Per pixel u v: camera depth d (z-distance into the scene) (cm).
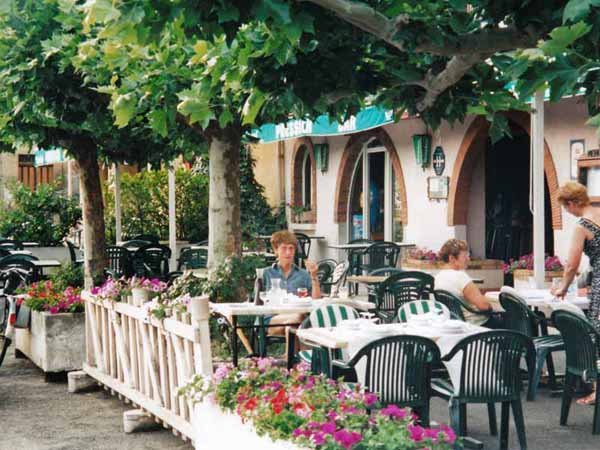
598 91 483
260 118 907
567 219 1302
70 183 2186
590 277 906
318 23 524
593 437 755
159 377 798
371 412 683
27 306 1125
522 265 1330
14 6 892
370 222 1822
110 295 905
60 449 774
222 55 602
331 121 720
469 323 817
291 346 862
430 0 570
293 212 2028
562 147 1303
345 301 892
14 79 905
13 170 2811
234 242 981
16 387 1033
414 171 1630
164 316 761
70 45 872
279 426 459
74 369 1059
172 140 1200
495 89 691
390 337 653
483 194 1557
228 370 563
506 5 496
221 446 539
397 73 652
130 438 805
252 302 919
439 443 419
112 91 762
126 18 453
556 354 1090
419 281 1081
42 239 2131
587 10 379
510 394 690
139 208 2139
